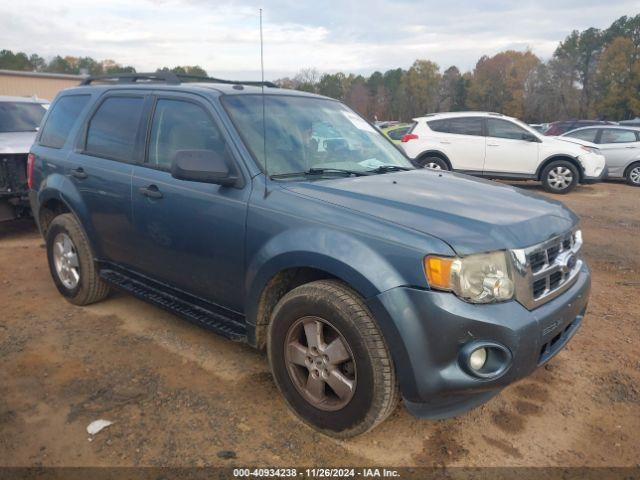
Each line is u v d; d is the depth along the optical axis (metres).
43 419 3.07
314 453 2.83
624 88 68.12
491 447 2.92
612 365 3.83
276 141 3.48
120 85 4.40
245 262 3.18
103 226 4.22
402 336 2.54
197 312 3.68
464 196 3.19
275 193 3.10
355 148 3.93
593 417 3.21
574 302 3.00
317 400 2.95
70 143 4.62
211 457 2.78
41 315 4.54
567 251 3.07
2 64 95.94
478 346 2.50
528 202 3.24
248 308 3.20
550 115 74.38
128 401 3.25
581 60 74.62
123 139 4.13
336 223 2.80
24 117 8.95
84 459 2.75
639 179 13.94
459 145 12.46
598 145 14.34
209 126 3.53
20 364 3.69
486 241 2.59
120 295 5.01
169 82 4.09
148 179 3.77
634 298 5.22
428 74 87.12
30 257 6.32
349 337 2.69
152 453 2.80
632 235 7.96
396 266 2.58
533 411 3.26
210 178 3.15
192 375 3.57
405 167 3.99
